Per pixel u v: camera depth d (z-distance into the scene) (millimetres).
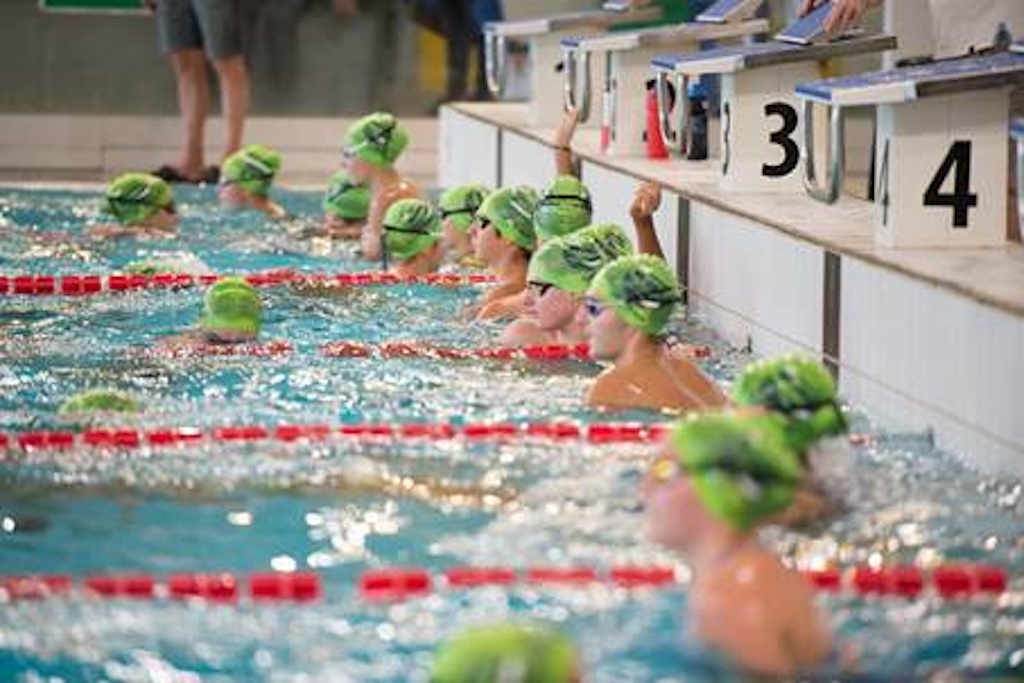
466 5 21828
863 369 9430
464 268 12945
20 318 11305
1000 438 7980
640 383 8930
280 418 8734
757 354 10836
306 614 6281
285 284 12508
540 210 11398
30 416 8766
